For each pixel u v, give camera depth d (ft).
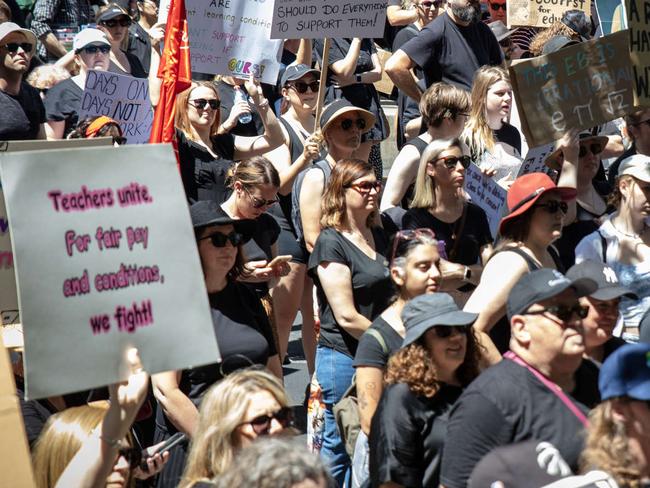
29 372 14.53
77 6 49.67
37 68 40.63
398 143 42.19
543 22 44.86
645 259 25.29
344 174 25.11
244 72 32.96
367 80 42.01
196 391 21.49
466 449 16.53
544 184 21.93
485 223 27.25
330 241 24.99
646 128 31.60
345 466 25.32
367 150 38.32
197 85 30.86
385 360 21.45
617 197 25.77
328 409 25.26
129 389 15.19
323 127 29.96
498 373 16.97
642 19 27.04
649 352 14.24
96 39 38.17
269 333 23.11
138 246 15.52
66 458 16.49
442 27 36.70
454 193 26.63
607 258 25.52
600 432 14.42
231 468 13.35
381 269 24.88
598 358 20.16
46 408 21.06
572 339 16.90
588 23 44.01
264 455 13.23
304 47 40.16
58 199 15.01
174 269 15.71
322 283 24.89
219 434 16.53
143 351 15.40
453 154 26.30
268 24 32.99
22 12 50.06
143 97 34.01
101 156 15.38
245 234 27.07
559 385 17.24
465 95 29.14
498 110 30.96
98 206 15.29
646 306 25.08
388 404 18.42
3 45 34.50
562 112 27.48
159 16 34.60
